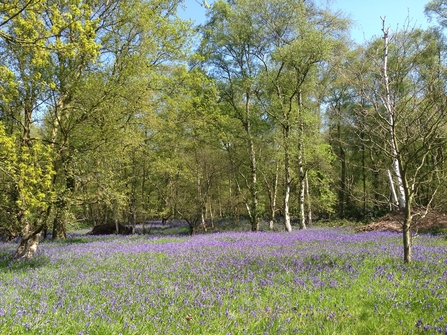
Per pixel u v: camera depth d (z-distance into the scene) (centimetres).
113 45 1559
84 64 1231
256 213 2714
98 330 519
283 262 1002
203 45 2656
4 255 1393
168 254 1309
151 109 1717
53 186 1141
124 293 727
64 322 554
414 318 527
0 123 884
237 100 2836
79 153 1232
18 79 1175
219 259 1123
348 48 2583
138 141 1703
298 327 512
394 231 1878
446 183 1153
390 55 1950
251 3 2427
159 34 1844
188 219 2706
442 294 618
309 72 2520
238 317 569
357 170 4147
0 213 1468
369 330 490
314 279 771
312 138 2419
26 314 585
